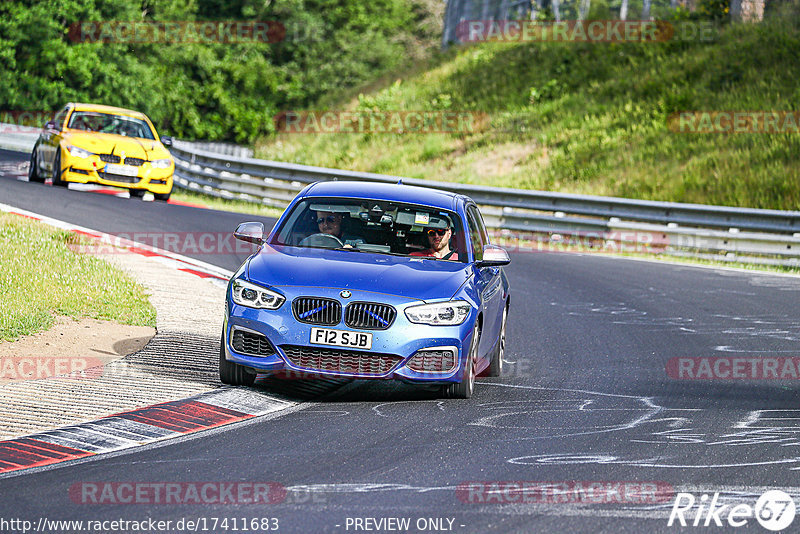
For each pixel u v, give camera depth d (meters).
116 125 56.56
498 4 142.50
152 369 21.33
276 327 19.83
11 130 91.75
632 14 120.19
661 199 71.88
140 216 48.25
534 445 17.38
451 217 23.41
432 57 128.88
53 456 15.42
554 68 104.56
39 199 49.12
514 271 45.28
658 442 17.95
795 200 67.56
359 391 21.70
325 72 143.62
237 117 131.62
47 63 117.31
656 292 40.66
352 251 21.92
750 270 49.66
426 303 20.16
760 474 15.95
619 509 13.79
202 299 30.47
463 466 15.83
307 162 97.69
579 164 81.31
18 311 24.69
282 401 20.08
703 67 94.19
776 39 94.81
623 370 25.48
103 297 28.17
